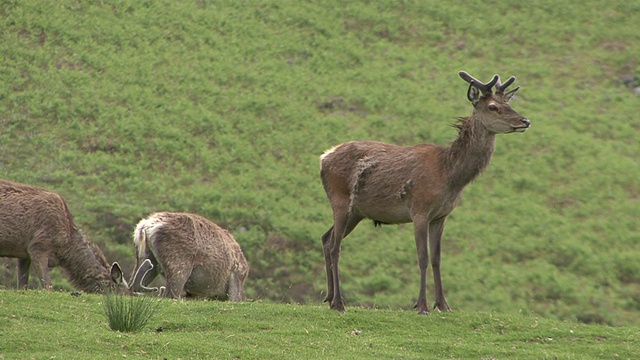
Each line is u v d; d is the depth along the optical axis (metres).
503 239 52.69
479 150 22.25
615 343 21.38
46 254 25.72
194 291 27.22
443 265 49.47
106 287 26.33
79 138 60.19
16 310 19.89
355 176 23.19
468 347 20.00
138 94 67.50
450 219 55.19
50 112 62.72
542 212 56.22
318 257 49.25
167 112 65.88
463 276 48.09
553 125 68.31
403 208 22.92
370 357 18.50
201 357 17.59
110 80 68.81
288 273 47.03
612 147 65.69
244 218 53.31
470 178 22.39
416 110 69.62
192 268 26.64
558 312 44.59
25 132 59.56
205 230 27.30
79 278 26.30
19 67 67.56
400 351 19.31
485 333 21.62
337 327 21.16
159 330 19.70
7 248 25.70
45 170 55.28
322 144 64.19
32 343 17.28
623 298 46.66
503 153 63.84
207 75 72.44
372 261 49.47
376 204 23.19
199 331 19.95
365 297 45.31
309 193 57.66
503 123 21.98
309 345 19.28
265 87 72.06
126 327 19.14
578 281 48.09
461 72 22.47
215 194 55.69
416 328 21.50
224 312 21.72
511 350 20.08
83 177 55.16
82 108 63.84
